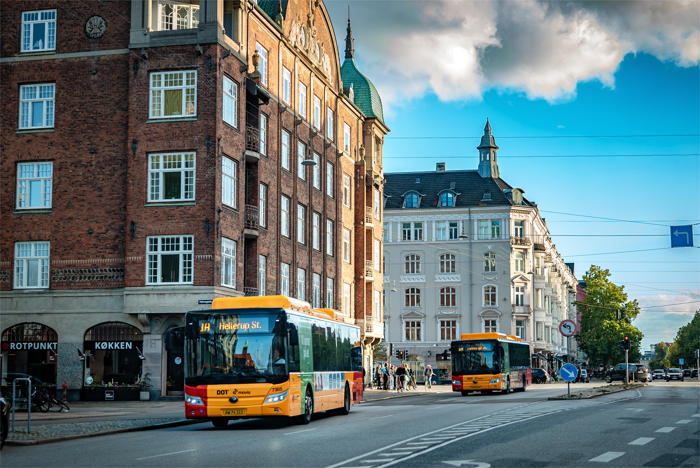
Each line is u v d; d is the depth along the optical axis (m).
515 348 47.22
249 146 39.56
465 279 87.00
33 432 19.45
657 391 44.59
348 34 63.22
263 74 41.62
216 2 35.81
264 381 21.06
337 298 52.56
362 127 59.75
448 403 33.44
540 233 100.31
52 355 36.25
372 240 60.09
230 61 36.88
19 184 37.50
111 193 36.50
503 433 17.00
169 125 35.56
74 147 37.03
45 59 37.59
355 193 57.62
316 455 13.46
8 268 37.06
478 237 87.38
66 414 26.69
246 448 14.95
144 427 21.50
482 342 43.19
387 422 21.45
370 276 58.97
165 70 35.84
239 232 37.38
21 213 37.16
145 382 35.03
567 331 33.75
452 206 88.06
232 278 36.88
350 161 56.44
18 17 38.00
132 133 35.84
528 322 86.44
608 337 94.00
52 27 37.78
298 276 46.50
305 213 47.81
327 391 25.03
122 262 36.03
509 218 87.00
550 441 15.31
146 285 35.09
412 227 89.00
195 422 23.88
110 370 35.88
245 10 38.88
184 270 35.03
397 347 87.44
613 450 13.84
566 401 32.16
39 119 37.69
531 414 23.19
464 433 17.11
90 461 13.45
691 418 21.33
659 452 13.55
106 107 36.91
